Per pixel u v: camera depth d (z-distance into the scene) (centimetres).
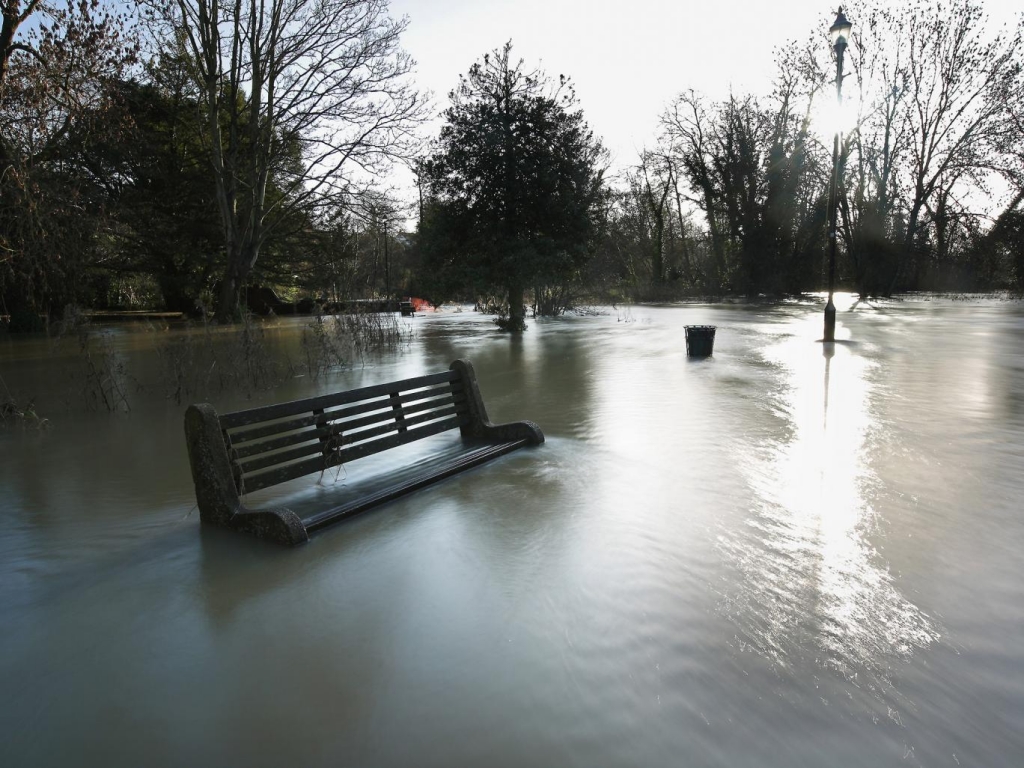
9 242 1539
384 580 377
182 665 299
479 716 257
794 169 4503
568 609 337
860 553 399
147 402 1025
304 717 261
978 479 539
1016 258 4106
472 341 1938
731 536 427
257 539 440
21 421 894
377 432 570
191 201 3175
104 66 1798
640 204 5888
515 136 2120
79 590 377
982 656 290
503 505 497
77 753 245
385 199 2938
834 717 252
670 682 275
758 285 4716
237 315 2870
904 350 1474
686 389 996
